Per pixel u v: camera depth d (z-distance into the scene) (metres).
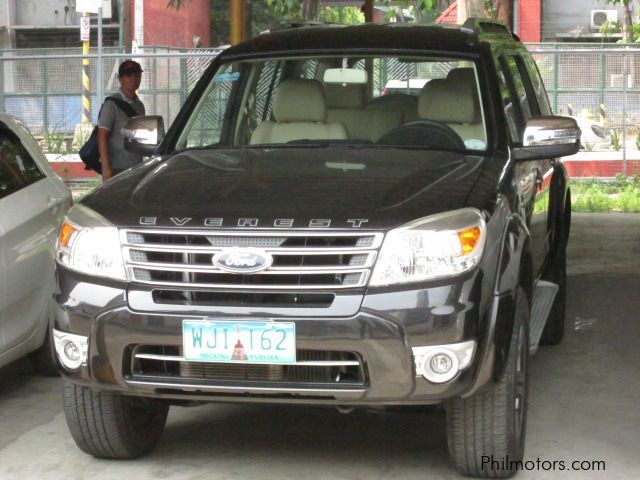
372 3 14.31
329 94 6.46
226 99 6.62
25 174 7.21
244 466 5.69
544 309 6.64
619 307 9.66
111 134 9.98
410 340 4.80
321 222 4.90
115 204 5.28
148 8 25.19
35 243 7.03
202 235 4.98
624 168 18.70
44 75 19.98
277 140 6.39
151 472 5.61
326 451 5.91
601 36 32.03
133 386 5.06
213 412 6.62
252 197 5.18
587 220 15.31
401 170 5.55
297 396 4.95
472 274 4.91
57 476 5.57
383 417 6.49
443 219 4.93
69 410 5.53
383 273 4.84
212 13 31.84
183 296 5.00
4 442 6.12
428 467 5.64
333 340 4.82
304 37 6.79
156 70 19.31
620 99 19.31
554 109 19.44
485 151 6.04
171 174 5.67
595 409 6.66
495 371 4.99
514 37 7.96
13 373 7.65
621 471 5.56
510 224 5.36
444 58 6.43
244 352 4.89
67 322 5.13
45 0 31.06
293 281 4.89
